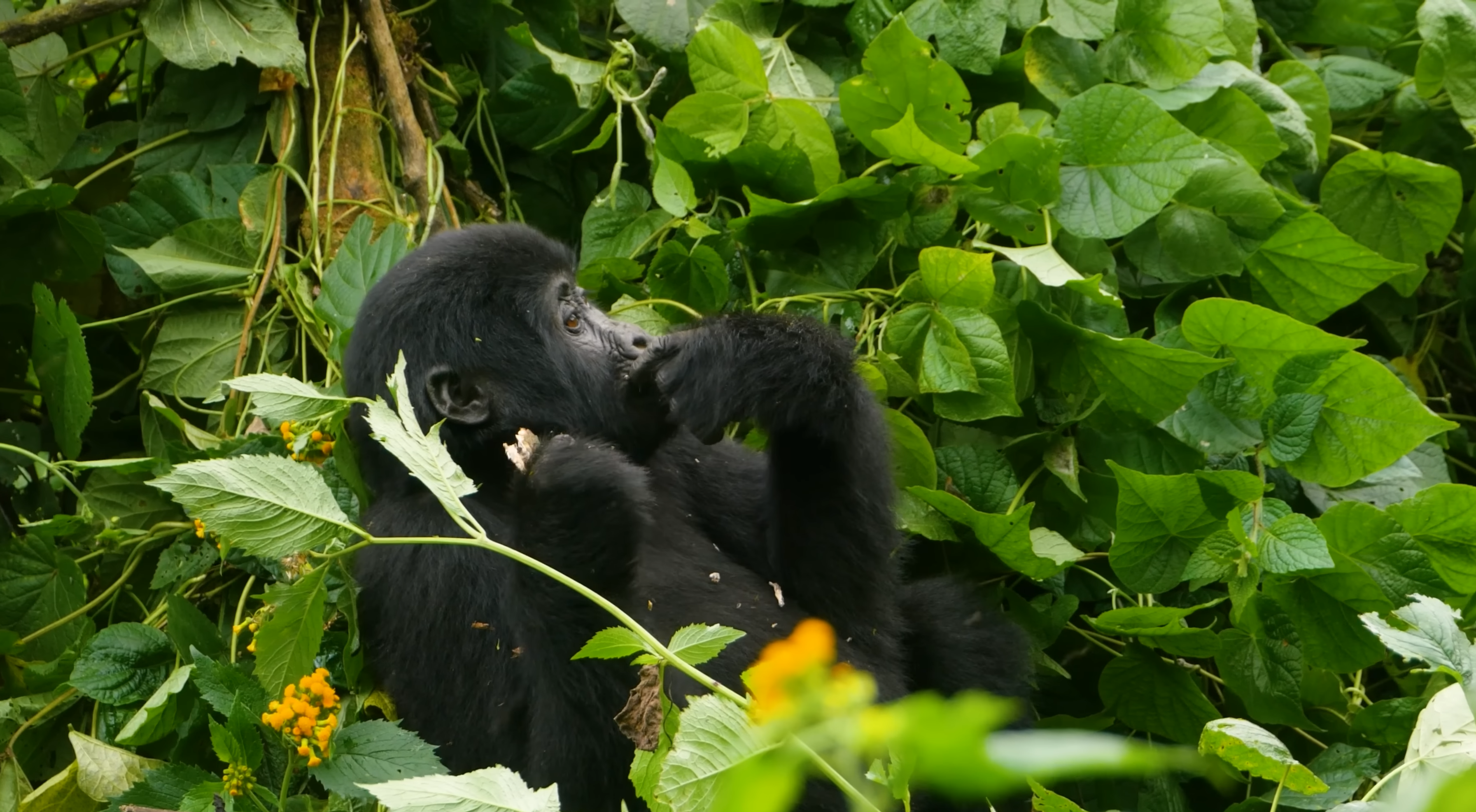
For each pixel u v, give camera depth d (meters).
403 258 7.76
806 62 9.91
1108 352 8.28
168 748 7.67
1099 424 8.58
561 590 5.95
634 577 6.08
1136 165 8.57
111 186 9.94
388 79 9.58
